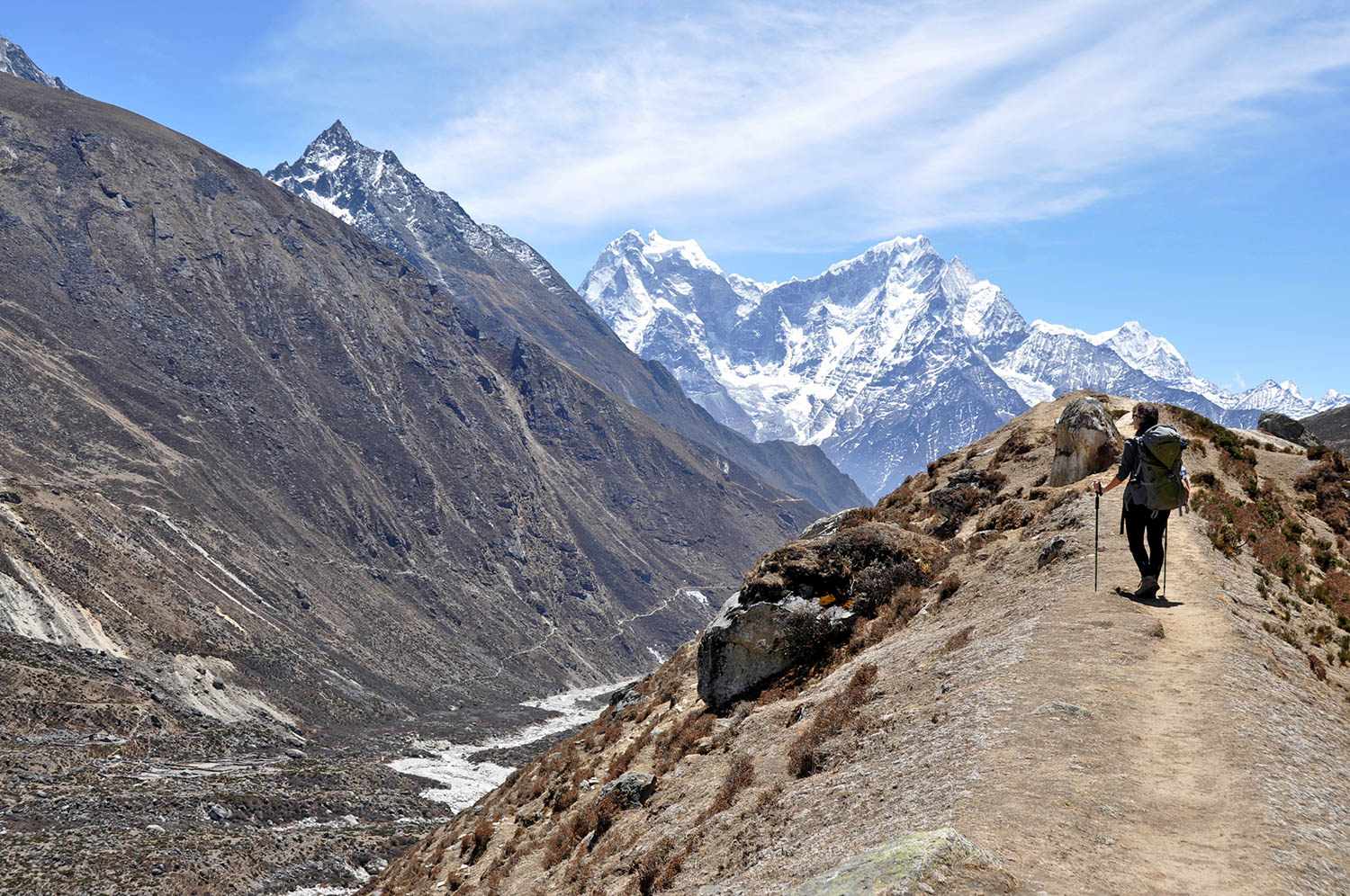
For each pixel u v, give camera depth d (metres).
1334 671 22.98
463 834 49.41
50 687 137.62
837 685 29.00
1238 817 13.91
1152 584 24.22
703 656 36.72
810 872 15.20
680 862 21.05
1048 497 37.78
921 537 37.47
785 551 37.16
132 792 108.69
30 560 179.62
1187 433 44.34
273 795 118.88
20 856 80.56
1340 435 105.44
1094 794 14.77
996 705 18.98
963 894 11.54
